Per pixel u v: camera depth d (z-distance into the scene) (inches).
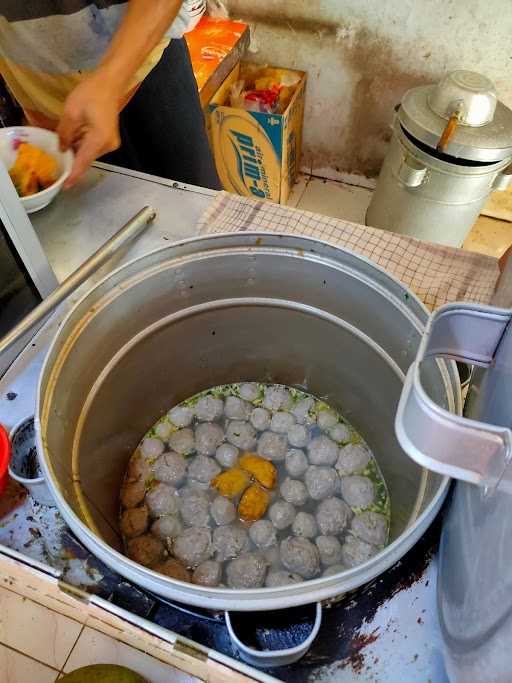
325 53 57.3
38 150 30.6
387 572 18.5
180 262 24.0
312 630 15.4
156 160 43.4
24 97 35.7
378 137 63.3
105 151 27.9
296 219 29.8
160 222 29.9
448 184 46.9
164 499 26.6
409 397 11.7
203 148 43.6
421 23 51.3
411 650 17.1
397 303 21.9
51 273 26.0
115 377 25.3
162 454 28.9
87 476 23.0
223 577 23.8
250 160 61.1
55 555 19.2
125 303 23.4
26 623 26.4
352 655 17.1
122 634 23.5
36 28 31.1
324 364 29.9
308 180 70.8
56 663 25.5
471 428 10.7
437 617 17.5
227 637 17.4
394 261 28.1
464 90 42.8
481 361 15.5
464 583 14.5
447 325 14.4
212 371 32.0
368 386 27.8
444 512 19.1
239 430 29.7
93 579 18.7
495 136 43.2
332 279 24.2
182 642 16.6
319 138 66.2
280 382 33.4
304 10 54.2
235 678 16.1
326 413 31.4
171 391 30.8
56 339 20.0
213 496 27.5
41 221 30.2
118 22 32.6
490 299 26.3
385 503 27.1
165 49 35.9
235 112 55.9
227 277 25.7
